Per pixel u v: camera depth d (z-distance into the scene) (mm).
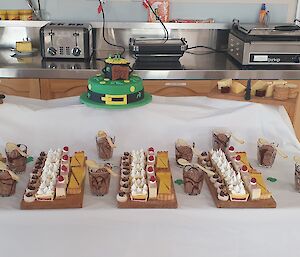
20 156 1287
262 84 1666
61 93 2586
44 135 1481
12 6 2957
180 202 1166
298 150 1524
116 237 1136
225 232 1148
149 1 2938
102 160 1406
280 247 1177
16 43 2840
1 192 1172
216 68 2611
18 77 2537
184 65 2678
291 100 1634
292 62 2654
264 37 2650
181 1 3008
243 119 1529
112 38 2982
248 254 1174
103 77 1579
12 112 1466
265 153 1369
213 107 1589
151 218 1123
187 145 1386
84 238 1133
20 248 1131
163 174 1216
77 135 1492
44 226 1111
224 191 1164
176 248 1153
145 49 2697
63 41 2686
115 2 2977
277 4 3055
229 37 2938
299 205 1165
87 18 3016
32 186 1160
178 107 1545
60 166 1252
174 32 2992
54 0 2961
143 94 1575
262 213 1135
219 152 1342
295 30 2703
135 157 1300
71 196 1146
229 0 3029
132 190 1138
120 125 1495
